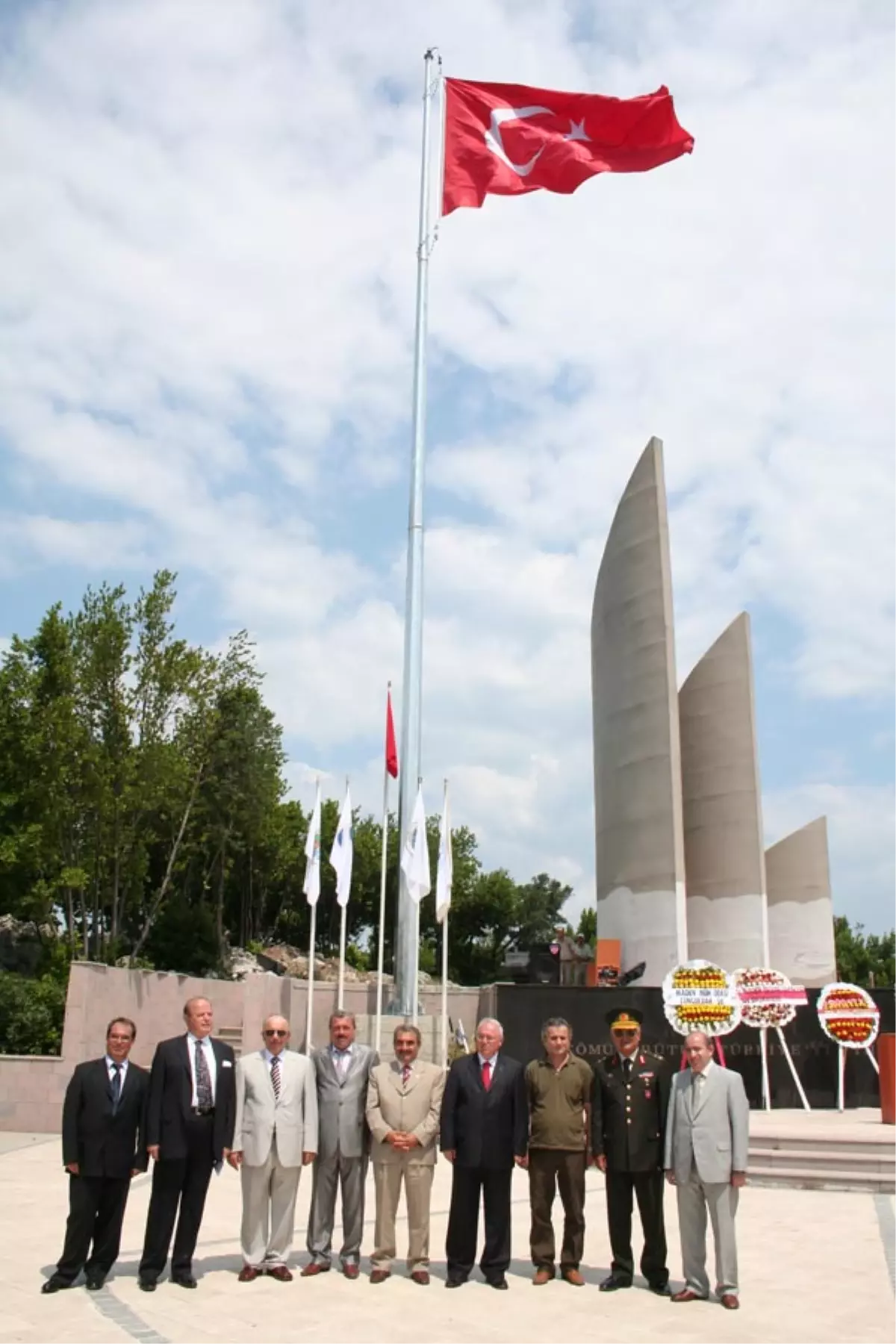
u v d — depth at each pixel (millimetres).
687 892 30984
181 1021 27016
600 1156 10062
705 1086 9695
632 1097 10023
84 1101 9555
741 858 29734
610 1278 9898
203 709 36000
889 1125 18422
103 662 32875
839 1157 15914
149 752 33250
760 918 29094
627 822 28406
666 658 28031
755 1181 16078
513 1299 9344
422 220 27969
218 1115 9781
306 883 25406
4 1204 13336
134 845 35875
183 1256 9594
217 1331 8141
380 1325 8430
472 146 25156
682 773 31688
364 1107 10227
